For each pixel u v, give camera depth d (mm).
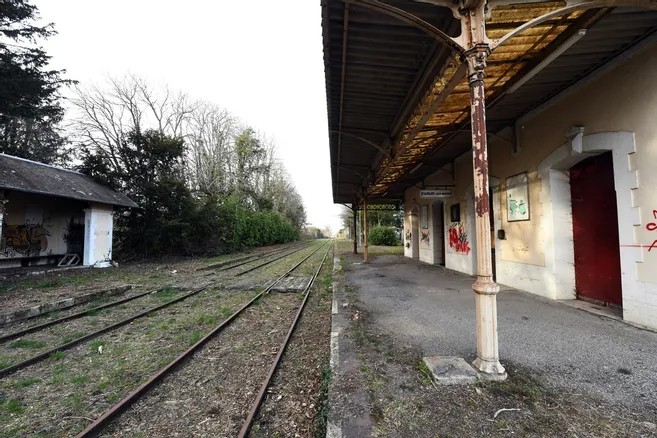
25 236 14867
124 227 18859
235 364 4324
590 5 3271
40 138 22719
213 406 3285
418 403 2797
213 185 30516
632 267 4770
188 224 19359
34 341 5137
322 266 15664
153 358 4504
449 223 12133
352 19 3857
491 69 5020
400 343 4270
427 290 7930
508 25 4055
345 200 23188
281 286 9969
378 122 7500
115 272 13180
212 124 32438
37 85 15594
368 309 6184
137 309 7270
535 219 6922
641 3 3270
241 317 6637
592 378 3156
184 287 9961
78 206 17266
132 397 3318
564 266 6398
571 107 5785
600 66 5121
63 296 8109
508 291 7277
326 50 4445
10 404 3246
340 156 10703
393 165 9922
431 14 3846
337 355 3910
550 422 2480
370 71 5133
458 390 2994
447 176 12141
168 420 3043
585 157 5883
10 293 8539
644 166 4523
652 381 3064
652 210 4441
